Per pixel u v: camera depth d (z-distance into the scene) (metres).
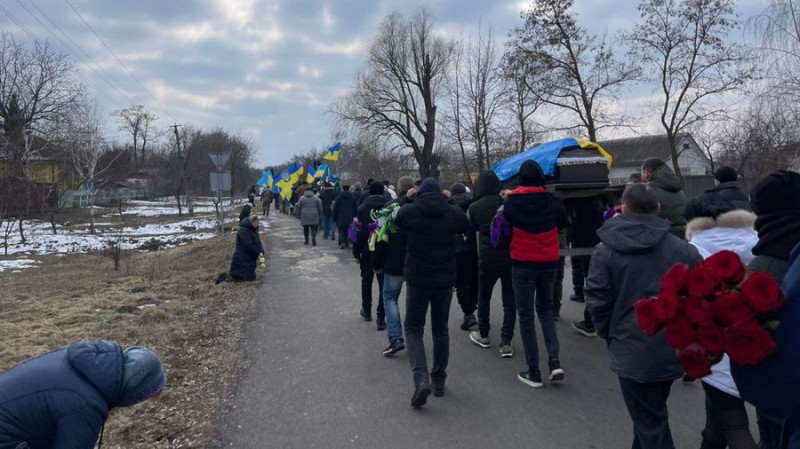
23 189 20.11
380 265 5.21
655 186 5.03
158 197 54.50
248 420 3.96
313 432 3.76
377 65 33.91
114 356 2.35
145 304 7.98
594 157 5.77
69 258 15.58
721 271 1.84
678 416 3.90
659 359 2.73
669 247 2.86
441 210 4.25
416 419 3.93
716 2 17.72
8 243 19.62
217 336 6.14
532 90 20.72
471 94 22.45
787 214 2.33
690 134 23.45
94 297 8.52
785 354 1.65
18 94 32.25
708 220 3.24
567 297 7.64
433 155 33.44
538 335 5.92
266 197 30.72
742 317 1.71
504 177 6.44
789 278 1.74
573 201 6.21
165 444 3.62
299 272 10.59
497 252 5.10
